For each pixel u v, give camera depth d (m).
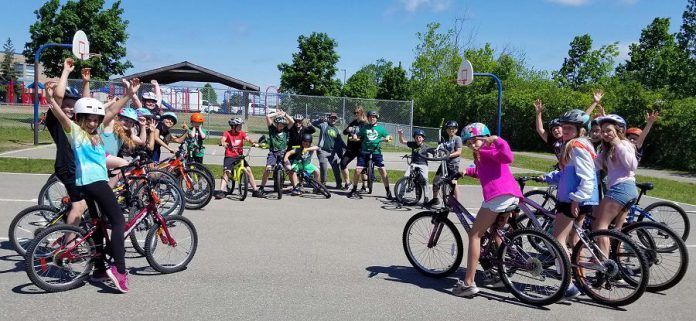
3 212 7.61
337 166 11.36
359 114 10.71
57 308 4.19
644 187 6.46
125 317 4.05
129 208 5.56
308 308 4.37
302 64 36.59
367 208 9.25
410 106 24.23
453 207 5.24
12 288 4.61
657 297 4.98
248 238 6.71
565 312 4.54
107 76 28.97
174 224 5.31
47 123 5.04
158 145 8.88
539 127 7.36
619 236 4.70
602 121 5.23
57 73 27.97
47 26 27.30
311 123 10.98
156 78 31.17
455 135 9.50
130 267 5.31
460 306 4.58
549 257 4.91
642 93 22.91
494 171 4.70
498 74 36.88
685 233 7.25
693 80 35.38
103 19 28.16
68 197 5.50
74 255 4.63
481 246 5.17
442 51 41.72
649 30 46.62
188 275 5.13
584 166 4.57
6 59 63.47
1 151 15.47
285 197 10.02
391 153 21.33
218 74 29.19
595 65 44.53
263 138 9.81
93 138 4.54
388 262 5.88
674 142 21.22
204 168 8.74
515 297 4.84
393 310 4.41
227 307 4.32
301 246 6.42
